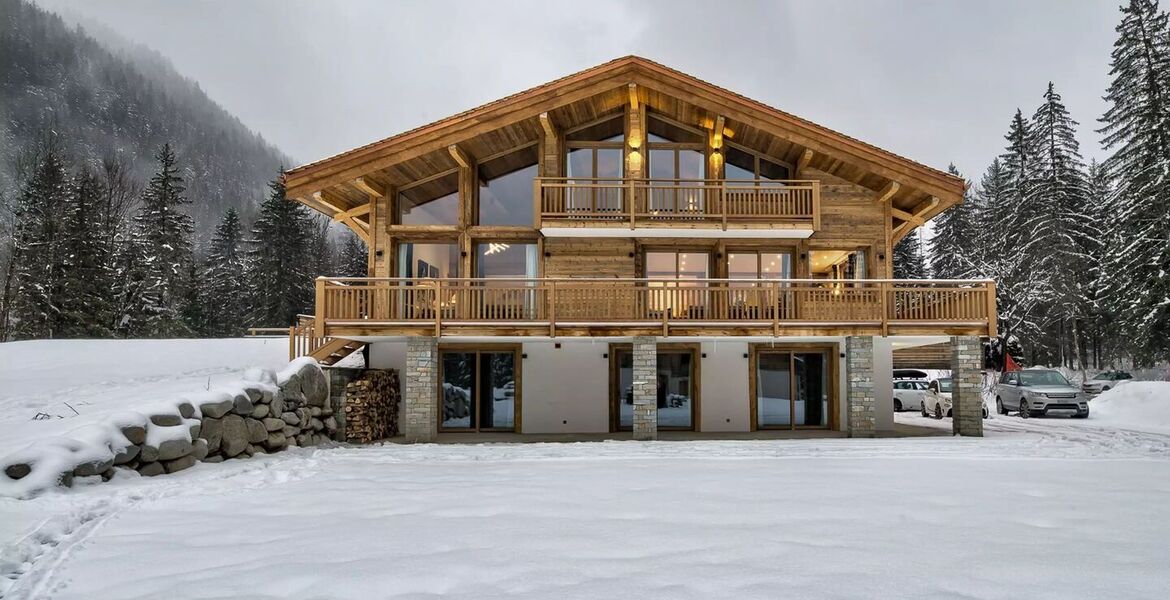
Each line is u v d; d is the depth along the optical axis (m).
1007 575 4.42
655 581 4.31
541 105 17.20
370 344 18.00
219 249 61.38
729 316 16.55
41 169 41.72
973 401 15.73
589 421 17.70
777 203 17.34
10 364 17.67
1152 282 31.22
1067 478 8.72
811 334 15.74
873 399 15.61
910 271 54.00
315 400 14.23
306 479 9.09
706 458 11.20
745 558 4.85
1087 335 46.62
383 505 7.09
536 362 17.80
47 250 36.94
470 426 17.92
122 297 39.59
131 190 47.81
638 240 18.09
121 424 9.05
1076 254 40.62
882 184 17.98
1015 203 47.75
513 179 18.78
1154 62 31.98
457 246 18.39
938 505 6.86
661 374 18.16
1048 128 43.66
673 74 17.17
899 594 4.03
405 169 17.83
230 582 4.41
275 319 47.44
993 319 15.72
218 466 10.23
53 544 5.63
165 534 5.85
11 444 8.62
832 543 5.29
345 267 68.31
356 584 4.30
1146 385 21.50
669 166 18.75
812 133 16.92
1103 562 4.72
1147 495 7.45
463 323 15.50
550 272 17.98
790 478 8.76
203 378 15.56
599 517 6.33
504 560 4.83
